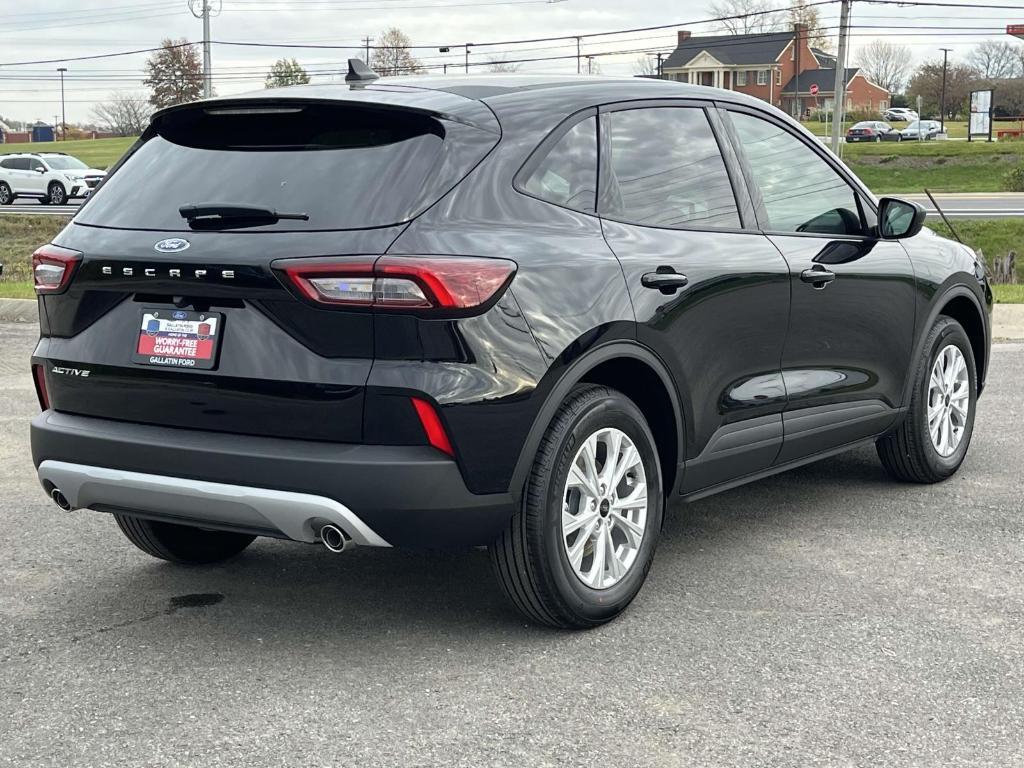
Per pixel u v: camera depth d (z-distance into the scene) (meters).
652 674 3.62
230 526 3.68
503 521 3.67
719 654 3.78
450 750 3.14
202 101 3.89
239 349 3.56
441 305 3.42
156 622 4.13
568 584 3.83
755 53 116.31
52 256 3.92
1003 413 7.54
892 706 3.39
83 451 3.83
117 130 131.50
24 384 9.08
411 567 4.72
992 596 4.31
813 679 3.58
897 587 4.41
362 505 3.45
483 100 3.90
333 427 3.47
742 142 4.74
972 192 48.03
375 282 3.40
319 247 3.47
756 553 4.84
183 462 3.62
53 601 4.35
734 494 5.79
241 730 3.27
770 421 4.69
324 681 3.60
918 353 5.59
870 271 5.16
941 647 3.83
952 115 120.69
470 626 4.05
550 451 3.73
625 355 3.91
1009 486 5.86
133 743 3.20
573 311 3.73
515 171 3.79
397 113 3.72
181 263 3.60
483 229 3.61
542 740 3.19
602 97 4.20
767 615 4.12
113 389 3.81
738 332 4.43
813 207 5.00
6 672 3.70
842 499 5.66
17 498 5.81
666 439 4.28
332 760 3.09
